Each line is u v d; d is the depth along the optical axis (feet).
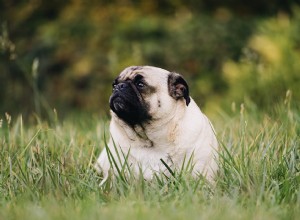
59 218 16.39
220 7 60.23
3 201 18.98
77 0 60.44
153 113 20.85
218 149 21.97
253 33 56.44
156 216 16.34
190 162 20.92
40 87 56.95
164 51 55.16
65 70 57.16
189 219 16.17
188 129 21.07
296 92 38.73
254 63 44.34
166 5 60.03
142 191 18.95
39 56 57.82
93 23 58.95
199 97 51.62
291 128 23.67
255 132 23.67
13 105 56.13
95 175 20.83
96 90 55.47
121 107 20.66
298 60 43.32
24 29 60.70
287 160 20.97
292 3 59.41
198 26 56.75
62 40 58.49
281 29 47.83
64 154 22.24
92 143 24.27
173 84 21.27
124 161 20.84
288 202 18.60
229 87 47.70
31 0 61.05
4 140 23.29
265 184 19.36
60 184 19.85
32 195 19.06
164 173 20.88
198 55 55.57
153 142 21.03
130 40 56.49
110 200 18.80
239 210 17.31
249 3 60.49
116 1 60.13
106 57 56.54
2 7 60.95
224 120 28.50
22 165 20.89
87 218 16.38
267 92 38.29
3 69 57.47
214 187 19.30
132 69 21.66
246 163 20.39
